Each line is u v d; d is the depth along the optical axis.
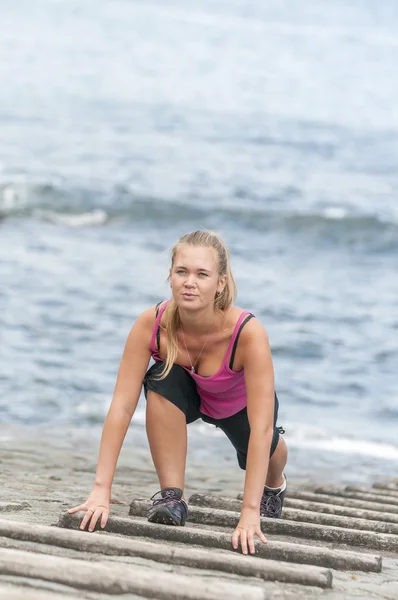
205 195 84.44
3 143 106.88
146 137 116.81
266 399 11.57
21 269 54.97
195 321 11.55
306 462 24.83
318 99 164.12
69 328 41.78
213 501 14.33
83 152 104.50
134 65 190.50
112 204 78.69
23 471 19.00
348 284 57.19
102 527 11.02
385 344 42.50
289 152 112.50
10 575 8.67
